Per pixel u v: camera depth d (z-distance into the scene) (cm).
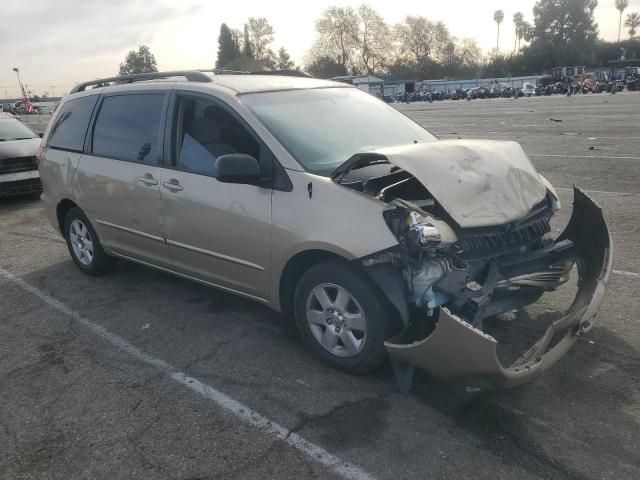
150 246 474
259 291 395
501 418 312
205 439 307
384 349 337
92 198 518
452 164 337
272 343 414
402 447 292
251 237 379
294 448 296
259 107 401
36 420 333
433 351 296
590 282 361
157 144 450
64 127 565
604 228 369
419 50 10431
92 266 564
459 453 286
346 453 290
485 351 274
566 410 317
